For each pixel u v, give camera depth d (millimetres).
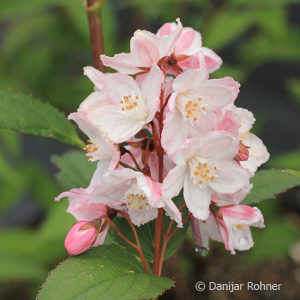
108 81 342
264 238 592
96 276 341
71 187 401
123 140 340
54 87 575
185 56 346
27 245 509
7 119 378
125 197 346
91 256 348
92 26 373
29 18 568
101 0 370
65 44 571
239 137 354
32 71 583
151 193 334
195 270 586
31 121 381
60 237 514
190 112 337
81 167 405
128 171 335
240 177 343
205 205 344
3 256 499
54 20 567
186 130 340
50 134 383
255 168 355
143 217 351
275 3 540
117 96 344
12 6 477
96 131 345
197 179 341
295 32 588
